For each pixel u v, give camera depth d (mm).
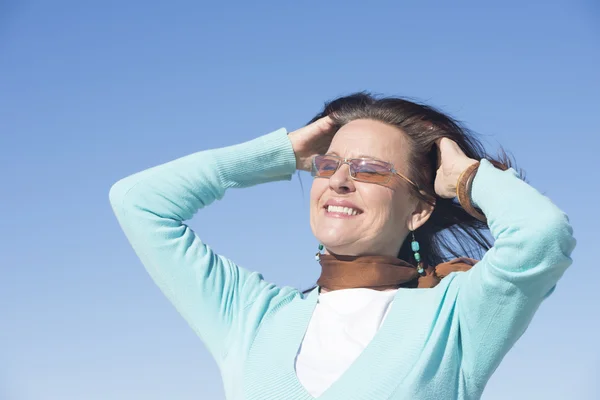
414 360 3416
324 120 4457
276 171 4484
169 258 4035
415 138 4207
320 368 3531
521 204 3395
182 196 4234
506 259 3320
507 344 3461
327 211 4066
